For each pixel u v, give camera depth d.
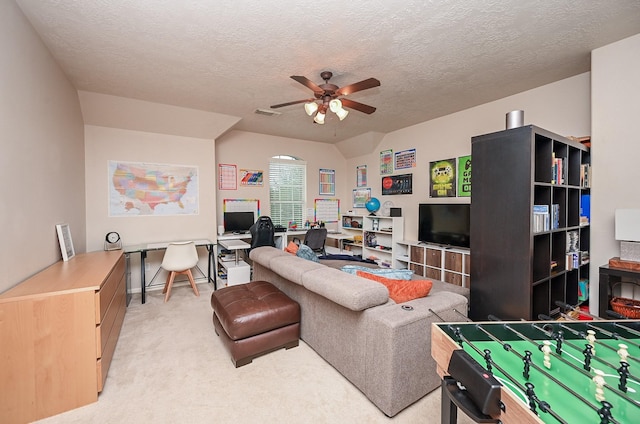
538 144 2.49
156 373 2.07
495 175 2.32
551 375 0.95
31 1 1.80
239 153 5.24
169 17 1.97
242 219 5.14
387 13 1.96
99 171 3.74
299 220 6.02
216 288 4.15
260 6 1.87
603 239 2.44
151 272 4.14
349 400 1.79
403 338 1.64
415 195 4.82
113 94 3.35
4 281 1.68
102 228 3.77
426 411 1.69
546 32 2.21
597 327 1.26
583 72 2.91
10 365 1.58
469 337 1.19
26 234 1.95
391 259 5.10
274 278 3.00
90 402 1.76
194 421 1.62
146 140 4.04
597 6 1.90
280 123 4.71
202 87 3.18
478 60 2.65
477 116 3.89
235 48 2.39
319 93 2.70
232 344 2.15
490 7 1.91
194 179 4.38
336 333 2.06
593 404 0.79
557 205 2.60
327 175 6.30
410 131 4.89
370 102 3.75
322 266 2.40
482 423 0.85
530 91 3.34
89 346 1.76
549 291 2.43
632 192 2.30
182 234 4.31
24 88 1.93
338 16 1.99
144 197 4.04
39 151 2.17
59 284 1.83
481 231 2.41
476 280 2.45
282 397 1.82
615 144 2.37
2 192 1.66
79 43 2.28
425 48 2.43
